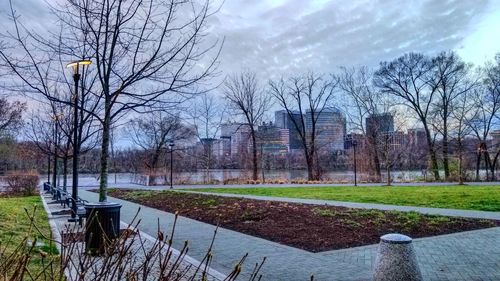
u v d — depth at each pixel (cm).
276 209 1505
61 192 1922
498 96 4594
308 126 5241
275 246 988
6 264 263
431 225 1205
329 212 1390
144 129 5619
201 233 1189
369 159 4788
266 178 4953
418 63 4684
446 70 4625
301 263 813
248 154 5328
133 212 1764
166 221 1466
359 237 1055
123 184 4438
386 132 4481
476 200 1903
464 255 870
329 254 891
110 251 287
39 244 812
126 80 988
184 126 6475
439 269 762
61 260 266
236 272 259
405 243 580
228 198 2056
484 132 4628
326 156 5506
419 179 4559
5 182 2828
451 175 4438
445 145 4616
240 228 1252
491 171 4616
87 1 1022
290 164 6128
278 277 718
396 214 1357
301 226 1198
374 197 2109
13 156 4212
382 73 5662
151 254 279
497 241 1014
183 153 5516
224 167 5794
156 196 2453
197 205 1848
